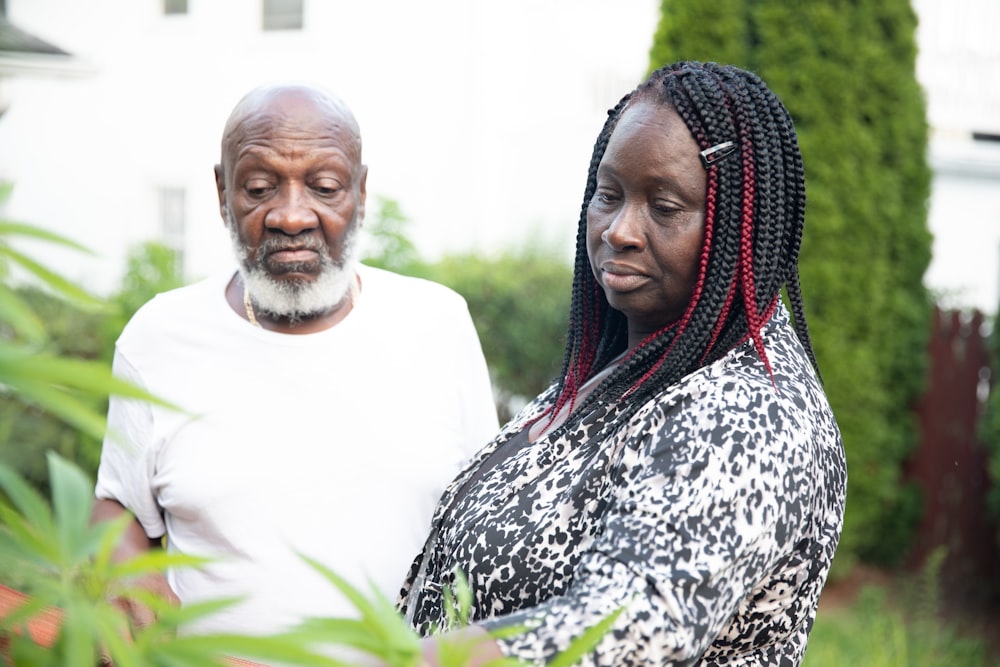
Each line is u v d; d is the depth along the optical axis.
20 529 0.77
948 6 10.62
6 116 11.95
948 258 10.23
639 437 1.47
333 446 2.42
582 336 1.89
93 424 0.72
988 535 6.81
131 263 6.24
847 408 6.50
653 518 1.35
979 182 10.20
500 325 6.78
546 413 1.87
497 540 1.57
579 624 1.27
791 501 1.39
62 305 5.97
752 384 1.46
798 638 1.53
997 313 6.64
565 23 10.43
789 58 6.29
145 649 0.79
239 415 2.41
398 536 2.45
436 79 10.61
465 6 10.53
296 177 2.35
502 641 1.25
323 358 2.45
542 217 9.60
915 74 6.50
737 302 1.59
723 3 6.20
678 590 1.30
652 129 1.56
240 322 2.46
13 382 0.71
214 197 11.31
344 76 10.82
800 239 1.64
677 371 1.58
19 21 11.97
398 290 2.59
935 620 5.97
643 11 10.24
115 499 2.49
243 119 2.37
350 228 2.42
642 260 1.58
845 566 6.62
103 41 11.66
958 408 6.84
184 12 11.35
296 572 2.37
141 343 2.47
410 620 1.86
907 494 6.86
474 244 9.45
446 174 10.65
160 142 11.49
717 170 1.55
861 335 6.50
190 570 2.40
